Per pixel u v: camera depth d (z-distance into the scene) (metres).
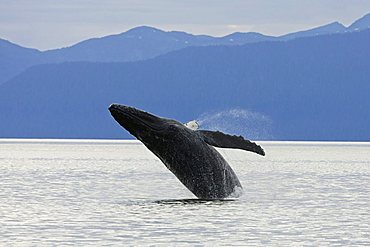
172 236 90.94
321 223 100.56
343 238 90.50
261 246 86.00
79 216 105.75
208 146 114.44
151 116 112.69
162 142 112.12
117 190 145.38
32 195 134.38
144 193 138.75
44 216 106.12
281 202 122.50
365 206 118.62
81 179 179.25
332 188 153.62
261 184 162.88
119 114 110.62
